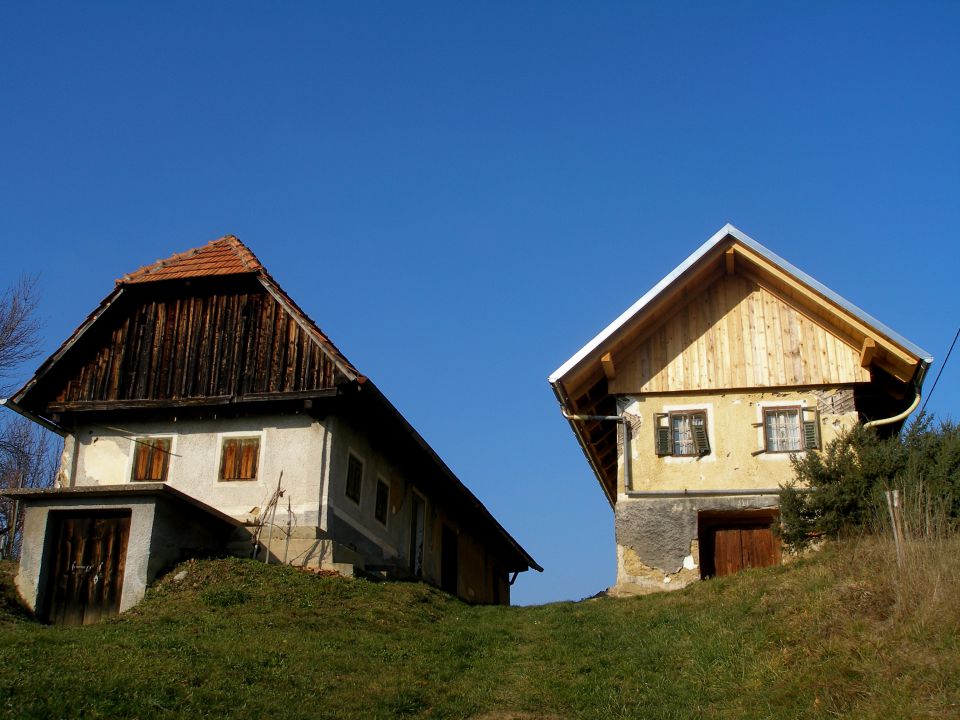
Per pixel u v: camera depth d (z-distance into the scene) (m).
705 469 22.06
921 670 11.73
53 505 19.69
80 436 24.11
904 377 21.98
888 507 16.05
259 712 12.23
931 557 13.91
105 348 24.61
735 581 18.30
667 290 22.58
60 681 12.09
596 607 19.28
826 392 22.17
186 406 23.33
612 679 14.22
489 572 36.62
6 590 19.16
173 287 24.75
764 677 13.23
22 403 23.97
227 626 16.36
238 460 22.95
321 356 23.05
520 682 14.48
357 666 14.62
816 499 18.56
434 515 30.09
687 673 14.09
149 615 17.33
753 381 22.42
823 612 14.35
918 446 18.31
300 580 19.39
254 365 23.42
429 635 17.16
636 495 22.08
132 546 19.16
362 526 24.16
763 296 23.05
